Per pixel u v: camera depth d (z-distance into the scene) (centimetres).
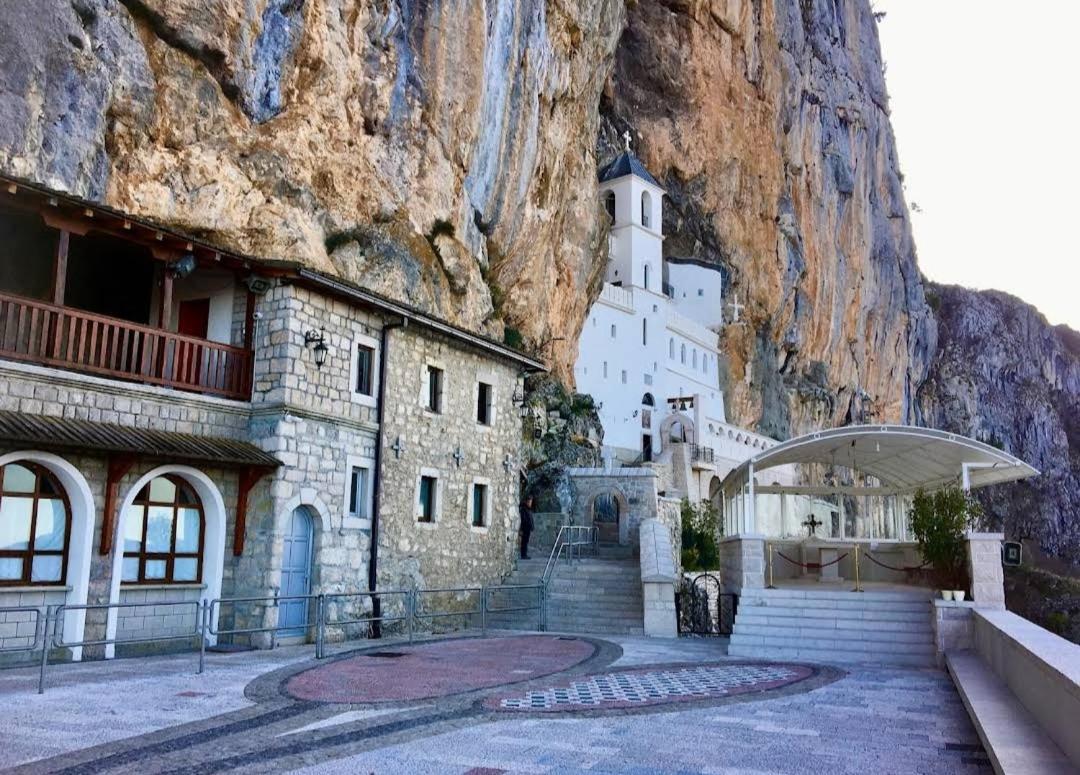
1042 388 12588
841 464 2283
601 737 828
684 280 5572
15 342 1243
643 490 2802
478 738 815
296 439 1561
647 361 4788
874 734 860
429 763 714
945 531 1659
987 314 12119
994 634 1130
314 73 1856
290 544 1569
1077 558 10694
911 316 8538
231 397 1546
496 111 2445
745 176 5656
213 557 1483
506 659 1406
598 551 2727
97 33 1441
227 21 1634
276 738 800
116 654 1333
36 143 1327
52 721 845
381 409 1783
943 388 11069
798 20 6378
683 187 5453
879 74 8481
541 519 2778
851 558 2289
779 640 1559
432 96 2188
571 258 3366
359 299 1691
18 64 1305
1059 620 5544
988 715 820
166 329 1445
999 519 10481
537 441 2998
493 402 2203
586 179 3444
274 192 1767
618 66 5150
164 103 1560
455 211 2300
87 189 1420
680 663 1402
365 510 1744
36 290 1602
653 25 5091
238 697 1001
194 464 1447
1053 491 11494
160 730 820
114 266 1725
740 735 847
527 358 2270
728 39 5388
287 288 1574
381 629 1738
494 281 2694
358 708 955
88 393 1328
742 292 5744
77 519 1288
